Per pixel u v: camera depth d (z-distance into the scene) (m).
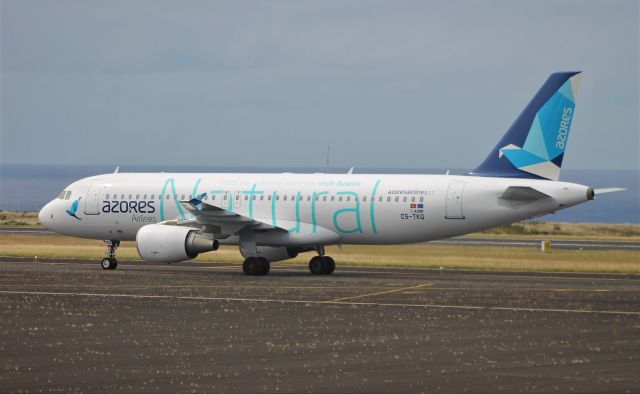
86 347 43.88
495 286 73.38
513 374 37.59
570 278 82.19
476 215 83.25
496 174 85.44
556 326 50.97
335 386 35.47
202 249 85.62
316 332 48.62
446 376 37.25
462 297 65.06
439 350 43.16
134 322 52.16
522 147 84.62
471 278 81.81
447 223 84.06
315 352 42.56
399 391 34.62
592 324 51.75
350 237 87.25
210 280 78.31
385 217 85.25
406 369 38.62
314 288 71.31
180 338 46.59
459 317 54.56
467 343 45.12
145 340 45.91
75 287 71.25
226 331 48.91
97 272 86.19
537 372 38.03
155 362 40.16
